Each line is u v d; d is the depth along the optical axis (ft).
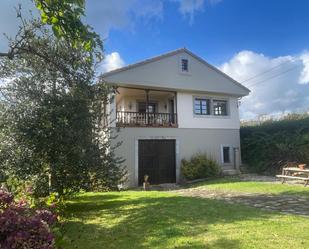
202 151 66.90
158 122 63.87
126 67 59.52
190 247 16.67
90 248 17.97
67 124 27.68
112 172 31.27
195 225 21.30
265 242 16.79
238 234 18.45
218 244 16.85
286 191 38.88
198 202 30.66
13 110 28.35
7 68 29.19
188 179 62.13
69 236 20.40
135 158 58.95
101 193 41.81
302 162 59.98
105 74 57.16
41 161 28.07
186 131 65.82
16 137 28.09
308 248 15.79
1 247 10.30
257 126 73.51
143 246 17.65
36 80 29.40
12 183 20.86
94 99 31.04
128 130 58.95
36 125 27.94
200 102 69.31
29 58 29.43
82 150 28.53
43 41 29.37
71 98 28.63
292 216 23.65
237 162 70.90
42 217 13.43
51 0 16.94
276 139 66.28
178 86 64.75
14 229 10.84
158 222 22.82
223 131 70.38
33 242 10.66
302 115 71.67
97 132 31.55
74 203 33.68
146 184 53.98
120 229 21.79
